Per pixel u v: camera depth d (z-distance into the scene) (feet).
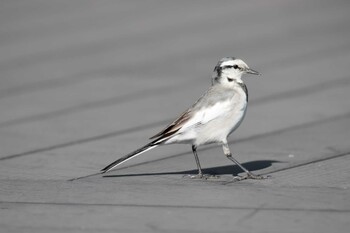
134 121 51.26
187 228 28.02
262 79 64.69
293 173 36.91
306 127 48.29
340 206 30.58
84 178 36.81
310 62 70.74
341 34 84.38
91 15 102.32
